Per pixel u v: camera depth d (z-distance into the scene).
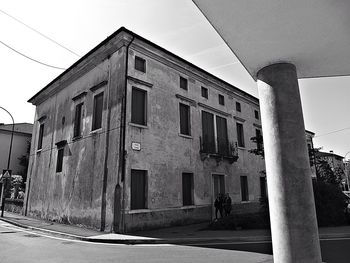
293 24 3.20
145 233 11.38
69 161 15.85
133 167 12.51
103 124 13.70
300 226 3.23
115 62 13.84
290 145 3.46
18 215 19.83
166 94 15.01
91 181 13.65
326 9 2.98
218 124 18.61
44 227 13.28
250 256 7.12
